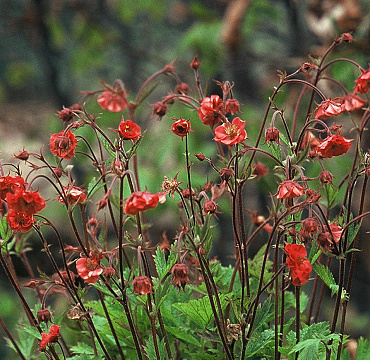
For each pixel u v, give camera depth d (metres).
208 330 1.65
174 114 2.92
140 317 1.73
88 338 1.81
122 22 4.30
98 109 3.05
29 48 5.19
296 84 2.82
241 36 3.02
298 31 2.96
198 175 2.84
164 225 3.70
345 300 1.65
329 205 1.74
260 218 1.83
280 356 1.71
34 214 1.59
